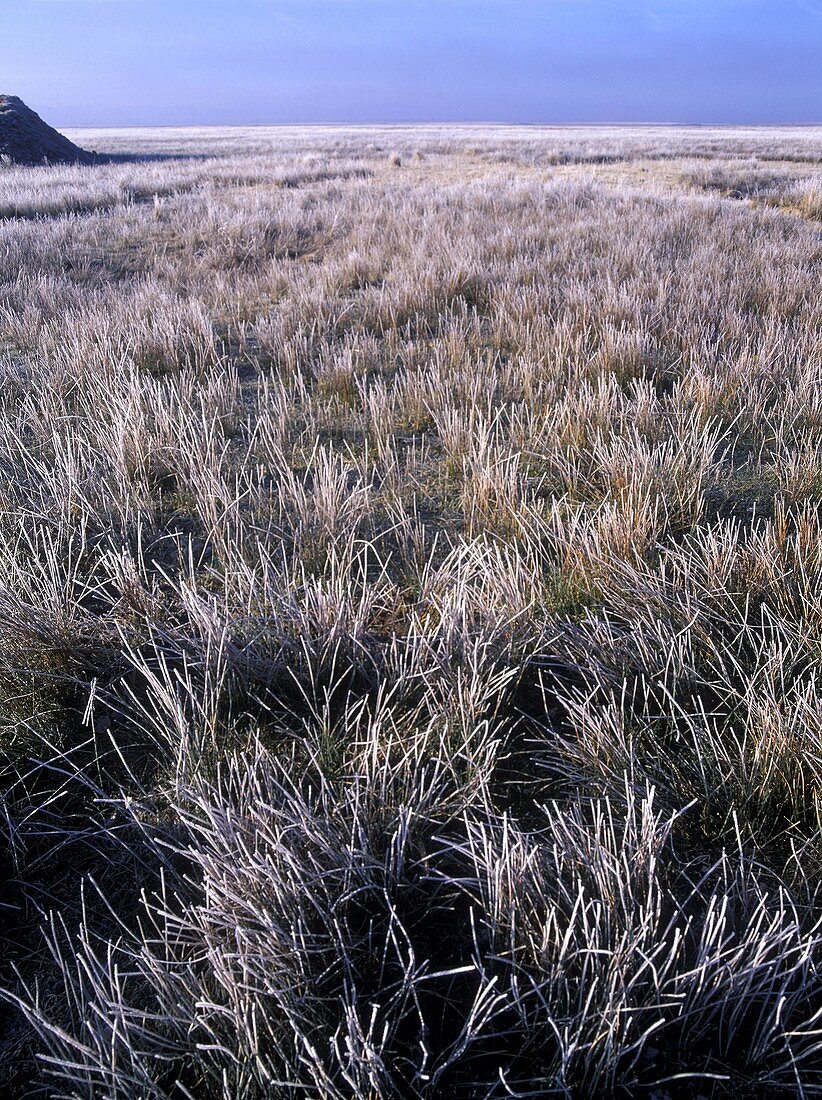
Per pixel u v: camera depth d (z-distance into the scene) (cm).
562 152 2612
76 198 1477
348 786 199
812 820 194
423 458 424
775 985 153
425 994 161
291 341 606
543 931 151
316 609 255
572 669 251
